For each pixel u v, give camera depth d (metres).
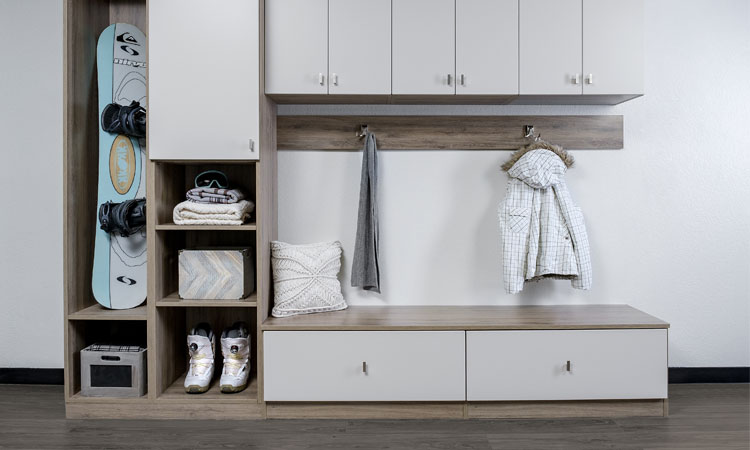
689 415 2.64
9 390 2.99
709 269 3.08
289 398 2.57
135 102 2.68
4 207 3.06
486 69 2.67
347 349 2.56
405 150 3.02
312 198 3.02
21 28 3.02
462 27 2.66
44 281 3.08
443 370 2.56
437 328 2.55
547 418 2.62
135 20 2.95
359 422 2.57
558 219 2.79
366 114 3.02
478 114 3.02
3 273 3.07
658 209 3.05
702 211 3.06
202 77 2.54
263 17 2.62
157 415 2.60
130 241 2.74
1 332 3.09
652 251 3.06
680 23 3.03
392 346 2.56
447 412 2.61
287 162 3.01
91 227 2.81
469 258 3.04
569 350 2.57
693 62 3.04
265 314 2.68
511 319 2.67
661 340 2.57
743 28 3.04
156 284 2.60
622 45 2.68
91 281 2.82
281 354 2.56
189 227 2.57
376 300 3.03
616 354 2.57
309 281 2.78
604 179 3.04
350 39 2.65
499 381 2.57
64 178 2.56
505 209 2.81
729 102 3.05
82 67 2.69
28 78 3.02
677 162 3.05
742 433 2.43
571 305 3.03
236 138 2.55
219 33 2.54
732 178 3.06
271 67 2.64
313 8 2.64
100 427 2.50
